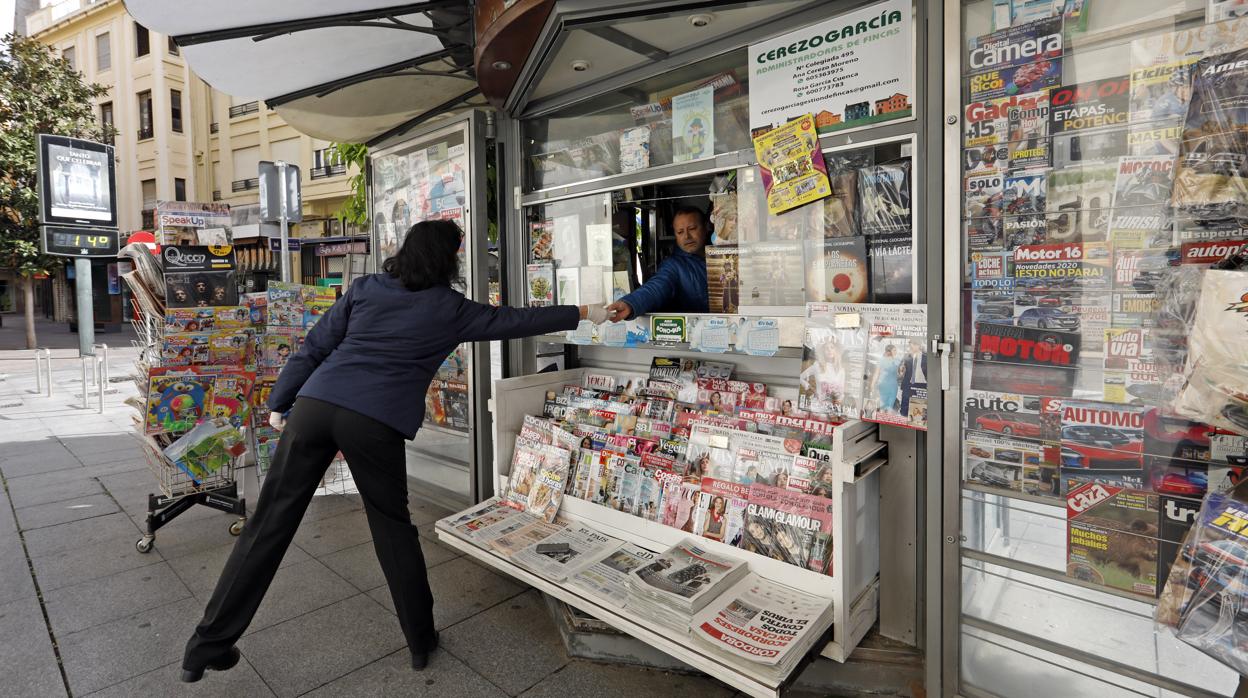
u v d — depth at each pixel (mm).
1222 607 1109
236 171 20219
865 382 2043
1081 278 1655
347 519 3811
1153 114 1544
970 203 1798
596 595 2180
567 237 3107
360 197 5520
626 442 2619
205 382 3463
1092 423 1658
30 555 3350
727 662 1802
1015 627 1850
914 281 1988
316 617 2697
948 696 1927
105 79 21422
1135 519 1617
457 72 3334
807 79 2178
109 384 9516
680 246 2848
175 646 2500
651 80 2676
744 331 2383
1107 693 1727
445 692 2205
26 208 13734
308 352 2414
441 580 3002
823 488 2057
